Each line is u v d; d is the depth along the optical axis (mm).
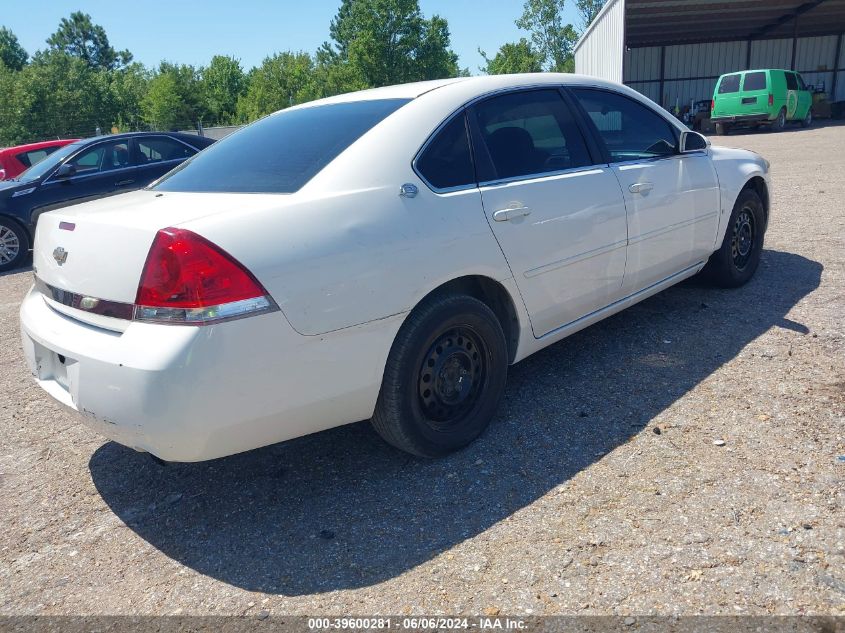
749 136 20984
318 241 2535
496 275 3105
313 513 2797
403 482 2953
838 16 27125
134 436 2379
